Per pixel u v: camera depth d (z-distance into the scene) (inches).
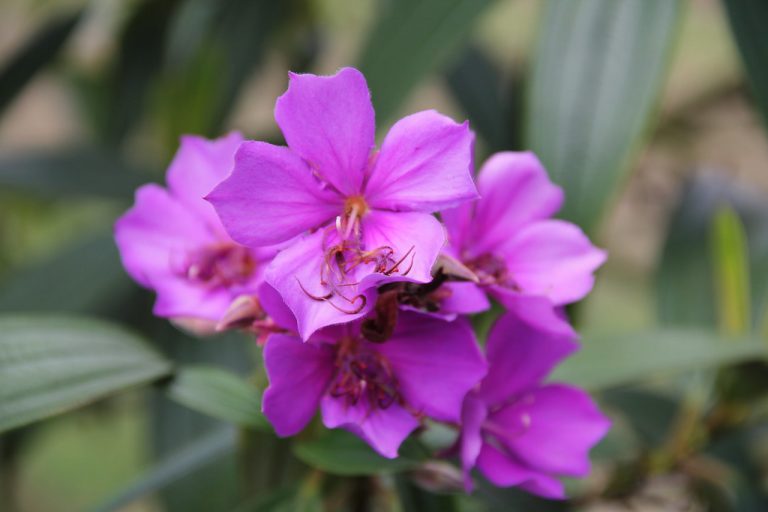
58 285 27.2
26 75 28.3
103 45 32.1
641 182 31.1
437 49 21.4
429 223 15.4
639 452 21.6
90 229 31.9
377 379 16.1
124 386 17.5
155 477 19.5
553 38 20.4
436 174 15.4
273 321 15.9
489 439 17.2
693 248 24.1
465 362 15.9
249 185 15.4
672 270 24.1
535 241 16.9
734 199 24.4
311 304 15.4
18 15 37.8
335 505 18.2
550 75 20.2
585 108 20.0
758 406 21.2
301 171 15.5
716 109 30.1
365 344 16.1
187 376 17.6
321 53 32.4
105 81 32.8
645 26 20.2
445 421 16.1
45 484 41.7
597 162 19.8
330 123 15.5
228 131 27.5
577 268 16.8
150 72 30.6
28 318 17.9
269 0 28.2
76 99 34.2
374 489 18.2
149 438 24.6
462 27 21.4
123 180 27.7
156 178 27.9
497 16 38.2
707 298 23.7
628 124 19.9
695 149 30.5
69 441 43.4
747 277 23.4
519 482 16.5
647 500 21.1
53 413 17.3
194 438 24.5
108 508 19.2
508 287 16.7
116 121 30.9
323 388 16.1
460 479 17.1
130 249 17.7
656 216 32.1
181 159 17.7
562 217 19.6
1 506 28.8
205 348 25.7
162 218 17.7
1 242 33.9
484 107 26.8
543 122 20.1
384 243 15.6
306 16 31.0
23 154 27.6
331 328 16.0
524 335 16.8
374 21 21.9
